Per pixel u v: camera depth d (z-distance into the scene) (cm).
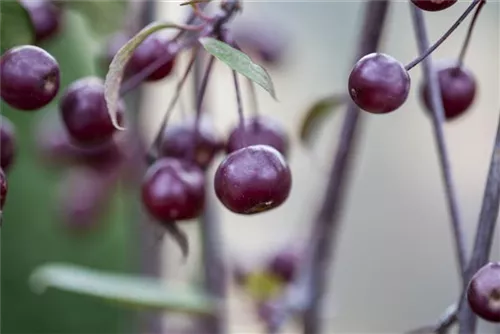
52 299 63
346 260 93
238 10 33
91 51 55
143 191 36
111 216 57
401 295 94
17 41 36
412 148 93
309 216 45
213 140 37
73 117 36
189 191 36
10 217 62
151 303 42
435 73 37
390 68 32
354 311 92
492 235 33
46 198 63
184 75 35
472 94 38
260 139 37
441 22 75
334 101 42
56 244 63
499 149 33
